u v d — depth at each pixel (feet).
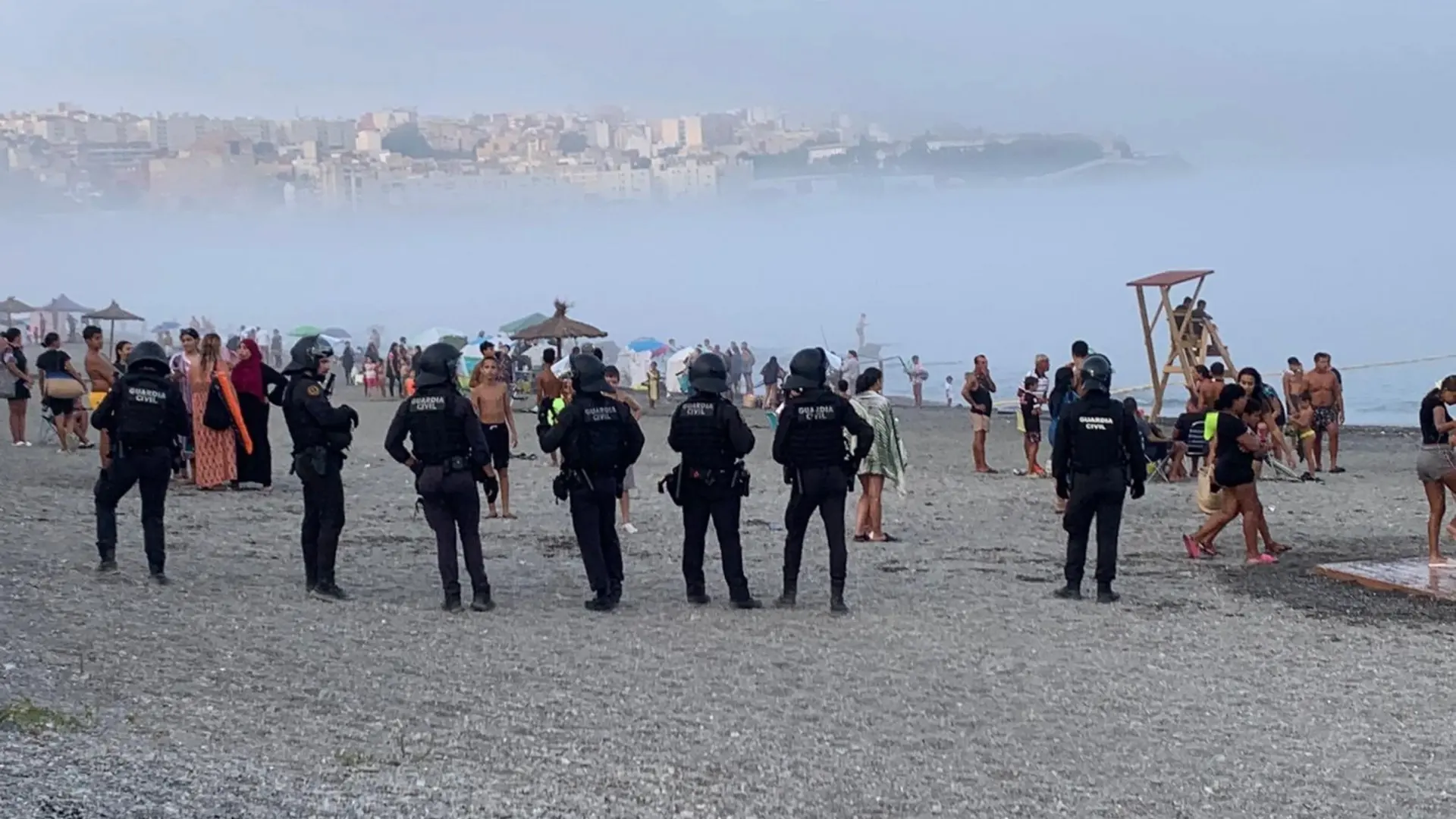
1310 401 79.25
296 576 44.65
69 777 21.98
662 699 30.32
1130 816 23.27
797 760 25.89
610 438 40.70
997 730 28.53
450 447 39.75
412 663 33.14
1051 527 59.52
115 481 42.01
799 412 40.81
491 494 41.47
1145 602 42.98
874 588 45.37
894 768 25.55
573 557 50.44
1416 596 43.55
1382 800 24.50
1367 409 154.10
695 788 23.79
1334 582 46.14
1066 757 26.73
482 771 24.23
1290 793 24.75
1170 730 28.81
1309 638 37.86
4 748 23.47
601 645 35.91
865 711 29.86
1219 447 49.80
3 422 100.27
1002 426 123.03
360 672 31.99
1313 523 59.82
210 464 63.87
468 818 21.39
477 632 37.11
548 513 61.21
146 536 42.06
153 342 42.60
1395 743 28.14
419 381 40.09
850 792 23.98
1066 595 43.65
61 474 68.95
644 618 39.73
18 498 59.41
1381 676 33.73
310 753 24.88
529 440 98.53
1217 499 50.72
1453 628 39.11
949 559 51.34
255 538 51.62
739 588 41.50
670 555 51.49
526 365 156.46
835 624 39.24
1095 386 42.88
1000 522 60.85
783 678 32.65
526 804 22.27
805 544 54.85
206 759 23.88
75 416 80.79
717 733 27.63
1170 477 76.64
